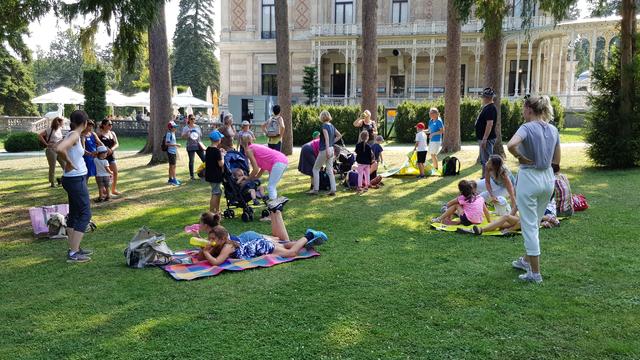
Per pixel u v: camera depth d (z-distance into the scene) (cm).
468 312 477
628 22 1369
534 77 3669
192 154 1393
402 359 395
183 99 3984
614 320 454
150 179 1427
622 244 684
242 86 4228
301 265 627
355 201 1046
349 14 3891
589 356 394
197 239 633
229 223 872
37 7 1132
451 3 1817
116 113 6438
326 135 1093
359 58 3991
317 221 870
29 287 569
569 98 3058
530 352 402
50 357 409
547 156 532
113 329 456
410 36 3638
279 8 1889
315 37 3816
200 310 492
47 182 1416
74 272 620
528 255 550
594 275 567
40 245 753
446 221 829
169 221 899
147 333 446
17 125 3809
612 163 1391
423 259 642
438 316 469
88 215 675
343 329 446
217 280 577
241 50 4191
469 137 2531
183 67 6781
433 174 1374
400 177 1360
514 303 495
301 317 473
